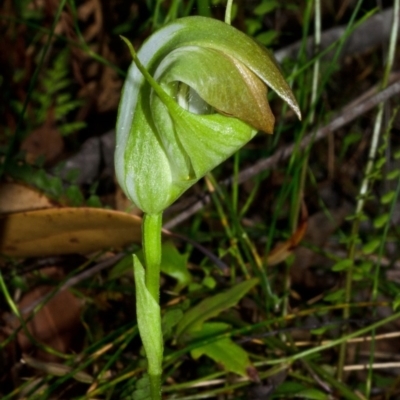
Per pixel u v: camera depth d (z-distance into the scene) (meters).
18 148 0.43
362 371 0.33
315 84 0.34
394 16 0.33
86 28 0.49
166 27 0.20
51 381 0.29
